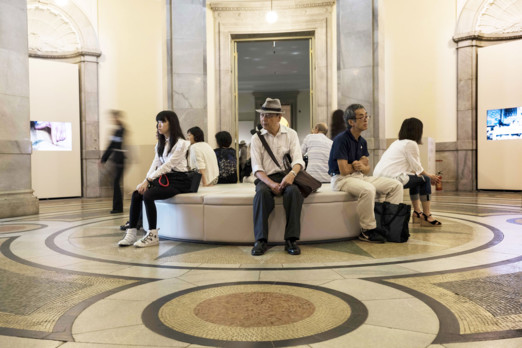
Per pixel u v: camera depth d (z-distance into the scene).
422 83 12.30
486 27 11.68
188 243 4.66
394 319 2.32
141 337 2.11
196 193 4.76
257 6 12.23
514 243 4.37
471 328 2.18
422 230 5.31
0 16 7.10
